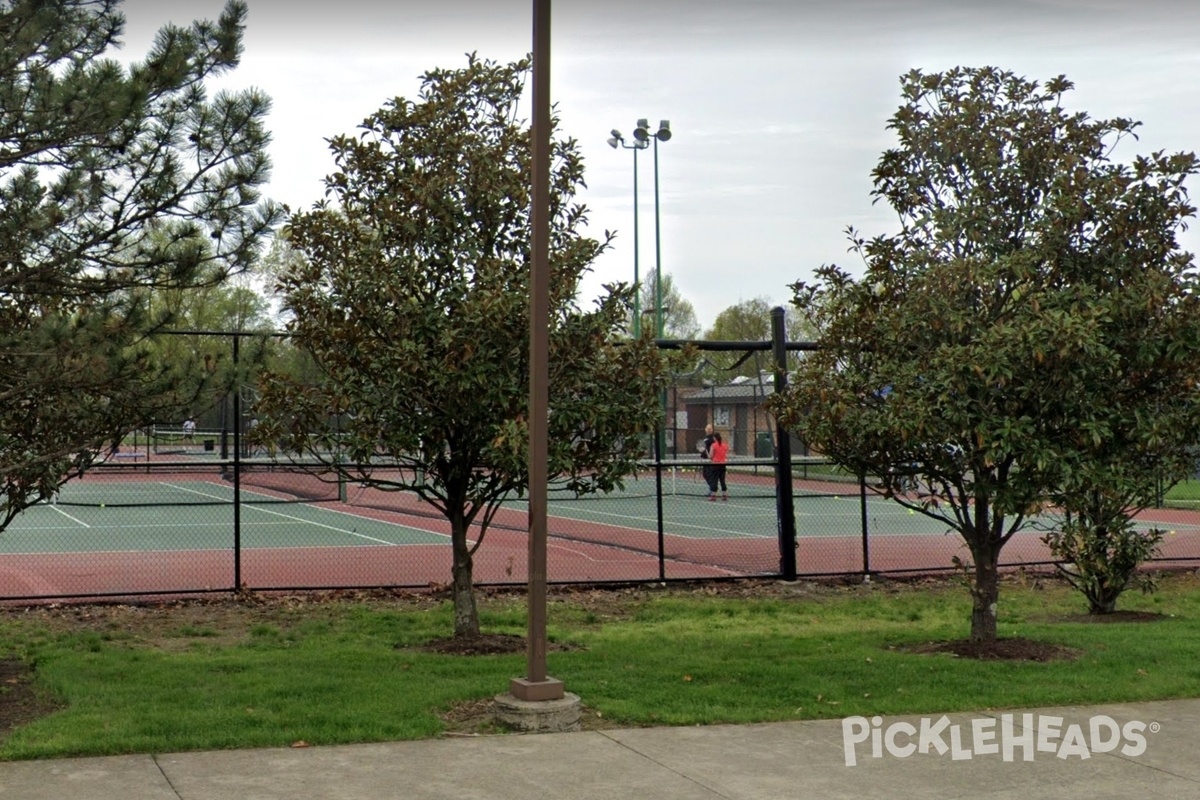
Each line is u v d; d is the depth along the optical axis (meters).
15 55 8.66
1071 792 7.21
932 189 11.57
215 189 9.38
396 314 11.15
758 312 74.31
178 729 8.05
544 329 8.70
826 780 7.34
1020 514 10.55
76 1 9.02
